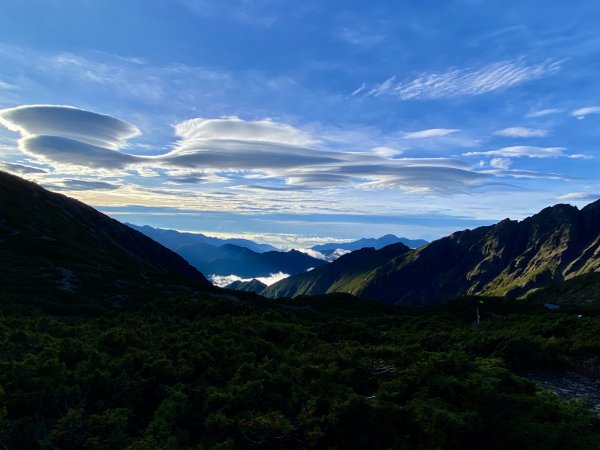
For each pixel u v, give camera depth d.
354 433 8.02
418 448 7.65
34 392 7.70
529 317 25.89
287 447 7.82
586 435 8.18
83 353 10.70
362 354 12.70
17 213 68.56
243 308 23.55
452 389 8.93
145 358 10.48
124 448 6.53
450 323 28.97
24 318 16.09
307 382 10.16
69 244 58.81
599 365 15.59
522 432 7.80
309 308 56.94
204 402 8.52
